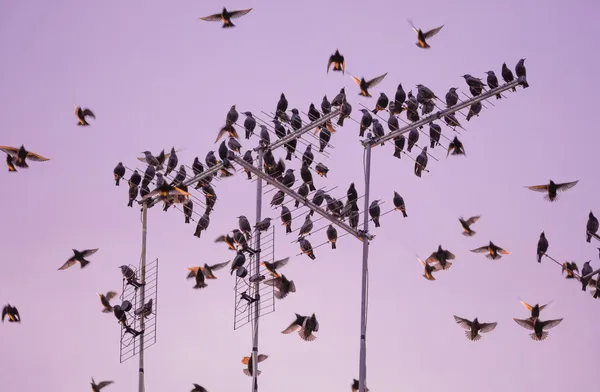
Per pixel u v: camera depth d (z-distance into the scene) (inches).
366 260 1697.8
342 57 1893.5
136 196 1877.5
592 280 1913.1
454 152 1920.5
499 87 1825.8
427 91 1892.2
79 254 1888.5
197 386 1804.9
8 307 1898.4
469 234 1948.8
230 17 1937.7
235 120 1943.9
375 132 1840.6
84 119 2041.1
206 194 1835.6
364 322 1672.0
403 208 1889.8
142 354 1722.4
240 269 1694.1
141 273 1752.0
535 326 1802.4
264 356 1723.7
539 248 1925.4
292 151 1882.4
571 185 1846.7
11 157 1909.4
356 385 1754.4
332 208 1758.1
